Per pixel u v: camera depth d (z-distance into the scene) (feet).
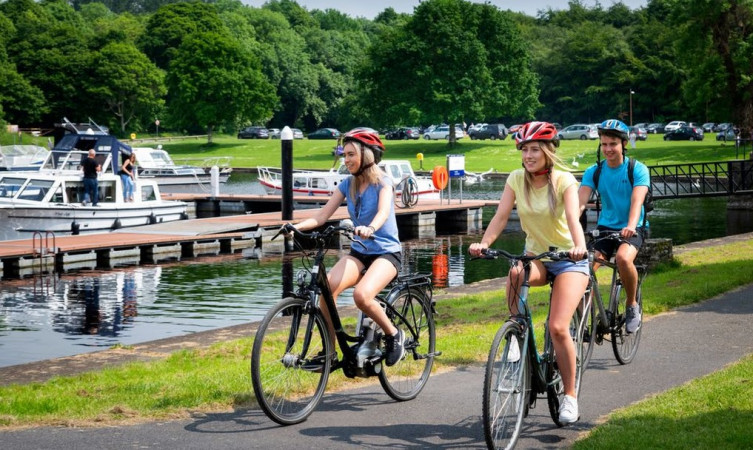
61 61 376.68
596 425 21.62
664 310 38.42
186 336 40.27
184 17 448.24
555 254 19.75
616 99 391.04
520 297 19.89
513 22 294.87
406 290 24.13
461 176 130.11
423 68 275.59
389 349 22.94
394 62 282.77
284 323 23.48
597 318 26.35
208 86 326.24
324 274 22.31
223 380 26.43
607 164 28.32
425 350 25.23
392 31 293.84
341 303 60.39
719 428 20.18
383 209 22.43
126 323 55.62
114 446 20.01
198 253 92.38
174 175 178.09
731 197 143.64
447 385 26.02
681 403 22.67
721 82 194.18
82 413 22.77
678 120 373.40
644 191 27.37
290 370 22.67
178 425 21.77
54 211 100.48
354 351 22.68
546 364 20.92
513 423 19.56
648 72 380.37
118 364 33.78
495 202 132.05
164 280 73.97
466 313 41.01
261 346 21.13
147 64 387.34
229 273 78.23
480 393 25.07
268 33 509.35
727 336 32.60
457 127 336.90
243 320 56.44
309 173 150.41
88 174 104.37
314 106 469.98
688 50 192.24
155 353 36.11
